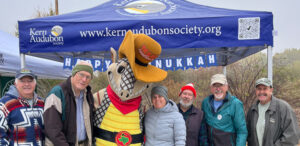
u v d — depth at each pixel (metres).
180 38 3.15
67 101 2.27
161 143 2.49
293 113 2.82
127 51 2.36
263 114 2.95
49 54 4.30
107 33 3.17
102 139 2.47
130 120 2.50
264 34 3.09
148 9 3.70
